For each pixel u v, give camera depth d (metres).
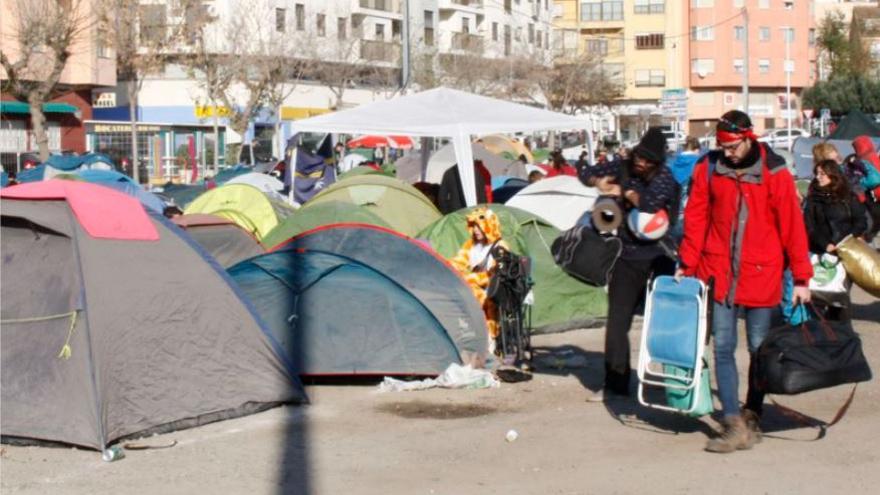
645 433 8.30
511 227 13.22
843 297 10.55
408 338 10.49
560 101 69.06
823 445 7.83
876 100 74.31
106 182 19.12
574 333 13.38
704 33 84.56
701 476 7.14
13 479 7.55
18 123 41.88
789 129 56.81
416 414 9.21
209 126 46.50
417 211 16.42
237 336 9.28
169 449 8.26
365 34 63.22
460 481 7.22
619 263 8.96
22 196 8.83
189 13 43.00
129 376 8.59
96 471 7.71
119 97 55.75
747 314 7.79
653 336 7.86
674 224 8.90
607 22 85.69
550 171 24.69
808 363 7.56
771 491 6.79
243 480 7.40
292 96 58.56
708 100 85.56
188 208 17.92
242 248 13.95
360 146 41.97
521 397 9.75
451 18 71.38
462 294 10.63
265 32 53.78
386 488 7.11
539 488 7.00
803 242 7.59
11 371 8.55
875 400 9.23
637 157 8.73
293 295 10.61
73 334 8.47
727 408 7.70
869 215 12.84
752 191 7.54
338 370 10.39
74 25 34.53
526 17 79.62
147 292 8.85
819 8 98.00
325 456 7.95
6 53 38.16
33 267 8.77
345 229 10.90
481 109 18.27
